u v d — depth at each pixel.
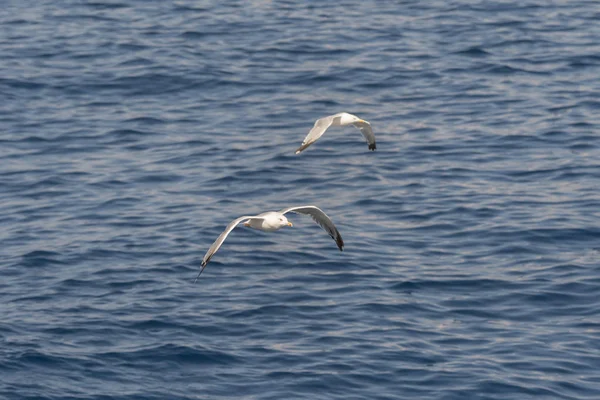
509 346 21.14
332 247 25.69
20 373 20.02
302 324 21.98
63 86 36.84
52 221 27.44
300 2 45.72
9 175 30.25
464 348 21.08
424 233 26.44
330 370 20.14
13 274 24.47
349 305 22.78
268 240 26.16
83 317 22.33
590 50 39.03
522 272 24.25
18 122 34.00
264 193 29.08
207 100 35.72
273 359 20.59
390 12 44.09
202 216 27.58
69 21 43.47
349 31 41.72
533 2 44.72
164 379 19.98
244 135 32.84
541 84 36.28
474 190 28.80
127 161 31.20
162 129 33.50
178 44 40.59
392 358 20.59
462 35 40.97
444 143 31.86
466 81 36.69
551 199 28.09
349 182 29.55
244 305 22.81
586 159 30.50
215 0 46.38
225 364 20.45
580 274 24.03
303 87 36.47
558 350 20.98
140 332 21.72
